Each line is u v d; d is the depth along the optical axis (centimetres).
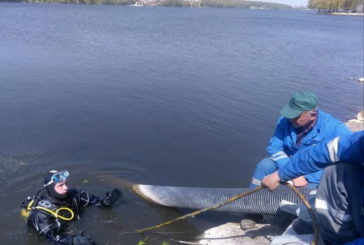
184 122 1017
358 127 1008
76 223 575
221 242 518
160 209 621
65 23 4219
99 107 1113
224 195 579
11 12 6147
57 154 803
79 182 697
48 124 964
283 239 387
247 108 1162
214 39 3164
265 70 1802
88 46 2342
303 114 487
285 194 530
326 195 359
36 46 2239
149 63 1838
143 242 540
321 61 2169
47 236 532
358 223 336
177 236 553
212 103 1198
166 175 739
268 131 974
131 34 3253
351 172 337
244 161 802
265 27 5347
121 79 1468
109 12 8075
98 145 854
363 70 1928
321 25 6438
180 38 3103
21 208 613
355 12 13562
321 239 369
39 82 1366
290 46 2902
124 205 627
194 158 810
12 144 842
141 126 977
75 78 1452
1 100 1141
